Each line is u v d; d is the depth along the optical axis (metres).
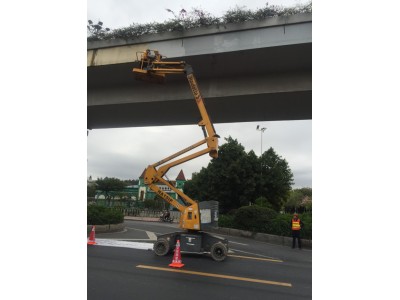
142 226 20.84
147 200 41.62
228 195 24.00
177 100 13.90
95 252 9.60
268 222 16.94
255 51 11.45
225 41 11.74
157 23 12.83
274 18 11.11
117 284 6.31
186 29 12.22
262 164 25.66
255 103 13.61
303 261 10.52
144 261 8.60
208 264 8.74
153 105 14.72
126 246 10.94
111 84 14.98
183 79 13.72
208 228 9.38
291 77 12.36
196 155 9.86
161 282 6.61
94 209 15.43
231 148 24.55
